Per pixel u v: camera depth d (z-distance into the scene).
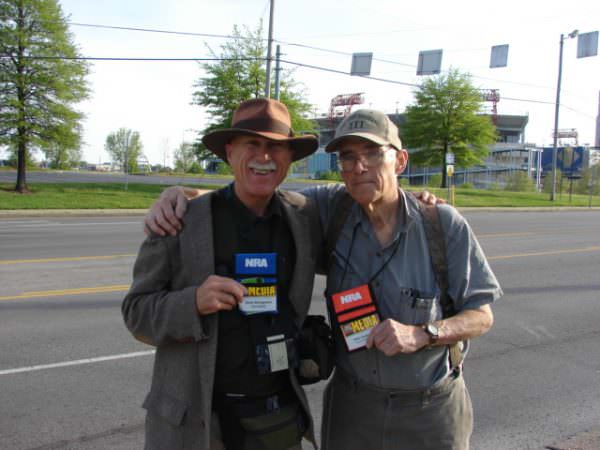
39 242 11.24
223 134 1.88
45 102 21.27
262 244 1.92
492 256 10.84
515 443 3.30
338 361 2.12
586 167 50.81
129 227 14.46
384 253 2.04
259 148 1.90
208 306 1.70
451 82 37.22
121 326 5.39
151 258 1.83
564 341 5.35
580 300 7.09
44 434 3.28
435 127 37.50
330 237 2.13
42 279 7.54
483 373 4.48
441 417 2.04
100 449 3.13
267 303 1.85
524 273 9.03
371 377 2.02
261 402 1.86
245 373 1.84
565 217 23.47
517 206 29.17
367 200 1.99
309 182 41.69
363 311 2.00
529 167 81.62
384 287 2.02
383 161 1.98
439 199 2.20
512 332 5.63
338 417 2.14
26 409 3.60
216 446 1.84
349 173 2.00
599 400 3.97
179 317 1.71
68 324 5.43
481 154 39.03
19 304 6.16
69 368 4.31
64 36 20.95
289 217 1.96
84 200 20.86
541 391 4.12
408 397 2.01
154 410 1.84
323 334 2.04
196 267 1.80
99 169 79.94
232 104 24.36
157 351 1.90
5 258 9.22
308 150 2.03
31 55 20.56
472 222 19.39
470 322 1.98
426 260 2.03
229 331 1.83
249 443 1.85
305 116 25.50
